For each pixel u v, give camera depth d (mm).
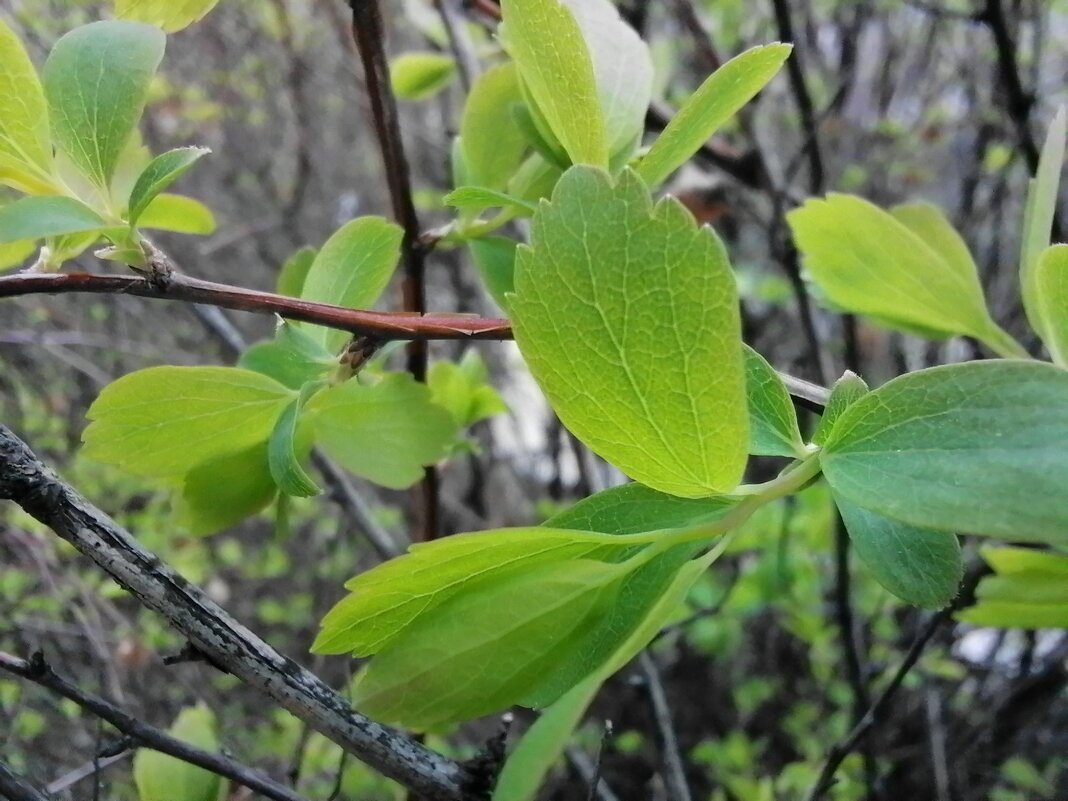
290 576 444
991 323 154
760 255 462
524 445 523
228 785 165
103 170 118
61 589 294
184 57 476
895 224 149
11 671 135
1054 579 128
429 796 122
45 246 129
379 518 425
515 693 95
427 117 530
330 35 498
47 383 390
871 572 103
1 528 273
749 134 301
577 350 91
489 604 94
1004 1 327
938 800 294
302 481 118
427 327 122
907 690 357
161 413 128
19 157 121
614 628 99
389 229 135
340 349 143
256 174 528
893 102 455
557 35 113
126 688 283
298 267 168
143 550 121
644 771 381
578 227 89
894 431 92
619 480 348
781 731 404
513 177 157
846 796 293
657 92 261
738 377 87
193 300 119
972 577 184
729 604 358
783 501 358
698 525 99
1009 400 88
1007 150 339
